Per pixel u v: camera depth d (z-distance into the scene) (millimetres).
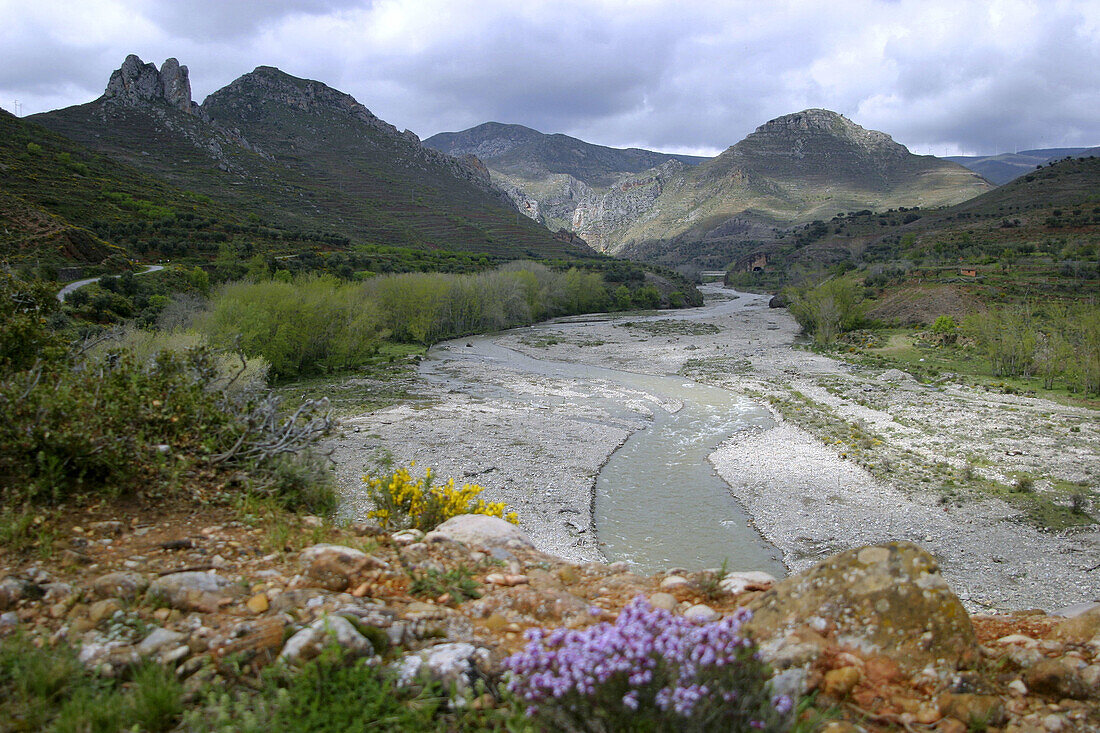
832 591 3527
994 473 21156
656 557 15805
